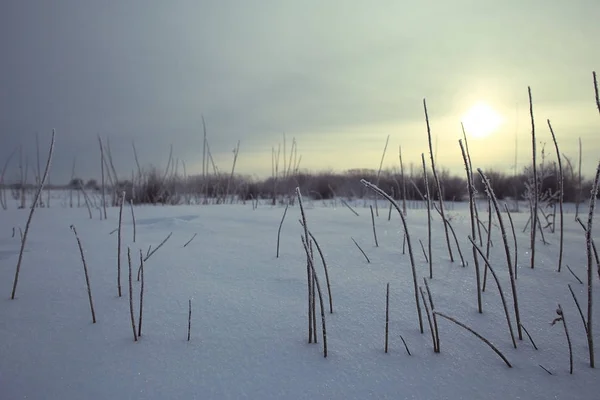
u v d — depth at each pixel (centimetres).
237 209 527
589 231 157
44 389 141
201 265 270
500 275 245
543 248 296
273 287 231
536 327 182
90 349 167
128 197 813
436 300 211
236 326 185
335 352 164
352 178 1216
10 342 172
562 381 144
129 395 138
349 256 287
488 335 176
